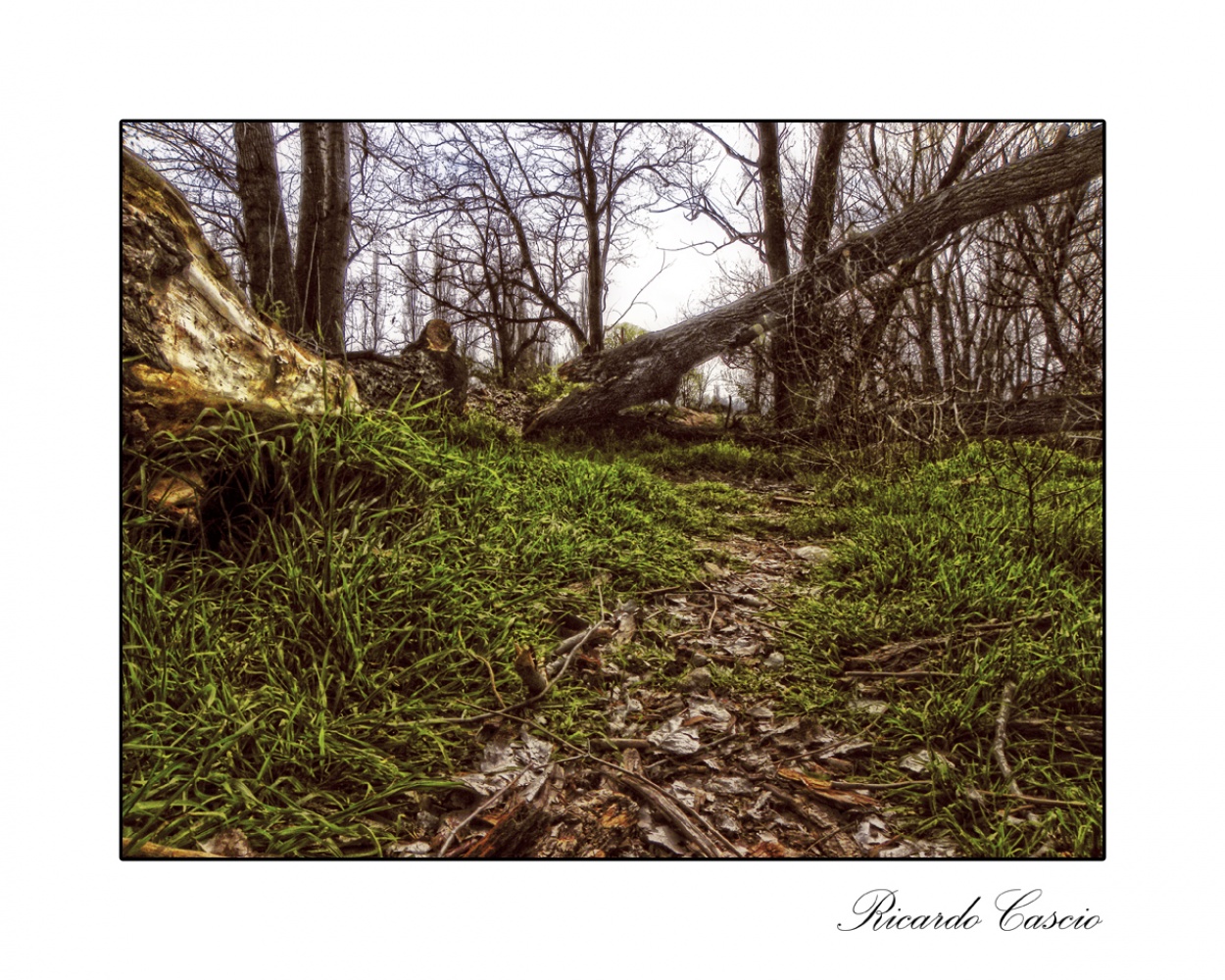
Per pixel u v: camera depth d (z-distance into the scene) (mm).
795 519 4742
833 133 9609
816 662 2670
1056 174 6629
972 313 7945
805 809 1943
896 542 3621
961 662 2496
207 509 2744
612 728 2258
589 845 1825
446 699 2254
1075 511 3498
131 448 2551
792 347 7945
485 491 3592
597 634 2771
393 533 3055
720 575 3539
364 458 3176
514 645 2549
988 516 3756
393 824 1796
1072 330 6273
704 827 1868
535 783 1938
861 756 2158
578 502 4023
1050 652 2439
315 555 2607
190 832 1688
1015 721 2182
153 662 2027
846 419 6520
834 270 7586
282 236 6684
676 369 8281
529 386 11281
